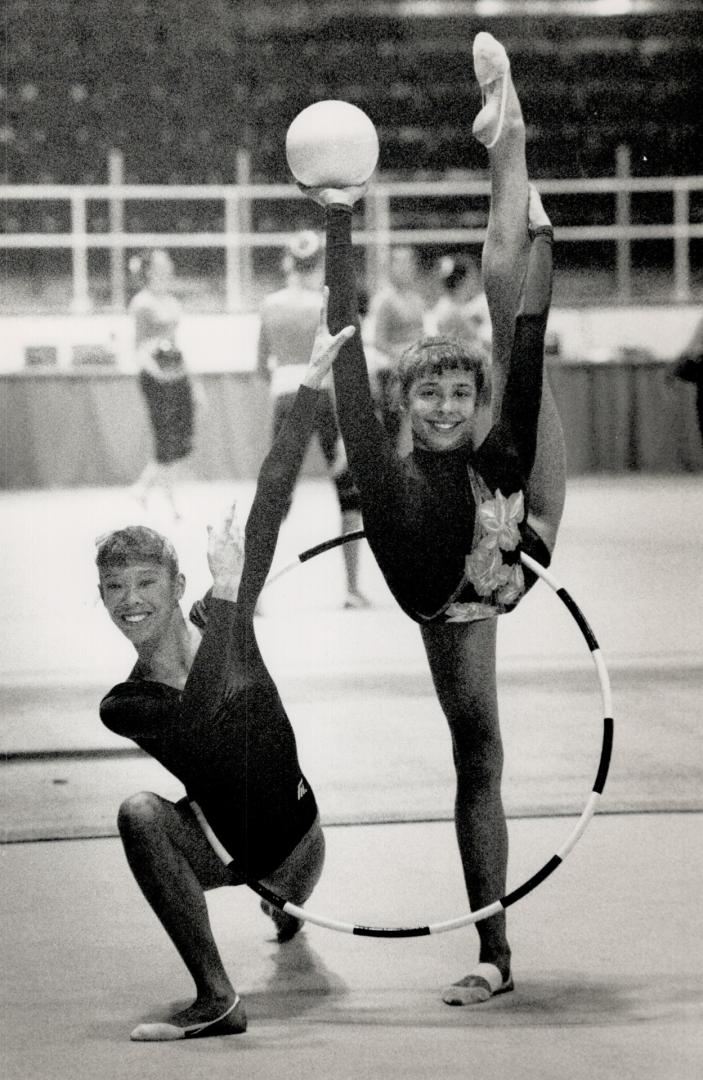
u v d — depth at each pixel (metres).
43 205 29.09
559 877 5.40
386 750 7.19
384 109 31.72
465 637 4.41
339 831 5.98
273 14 31.27
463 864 4.45
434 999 4.33
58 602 12.07
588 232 26.17
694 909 5.07
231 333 24.59
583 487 22.44
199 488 21.64
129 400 22.95
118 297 24.77
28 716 8.05
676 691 8.45
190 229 29.92
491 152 4.42
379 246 25.12
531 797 6.33
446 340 4.35
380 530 4.31
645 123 31.72
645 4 32.72
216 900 5.44
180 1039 4.01
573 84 32.09
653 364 24.20
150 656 4.36
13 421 22.80
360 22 31.97
